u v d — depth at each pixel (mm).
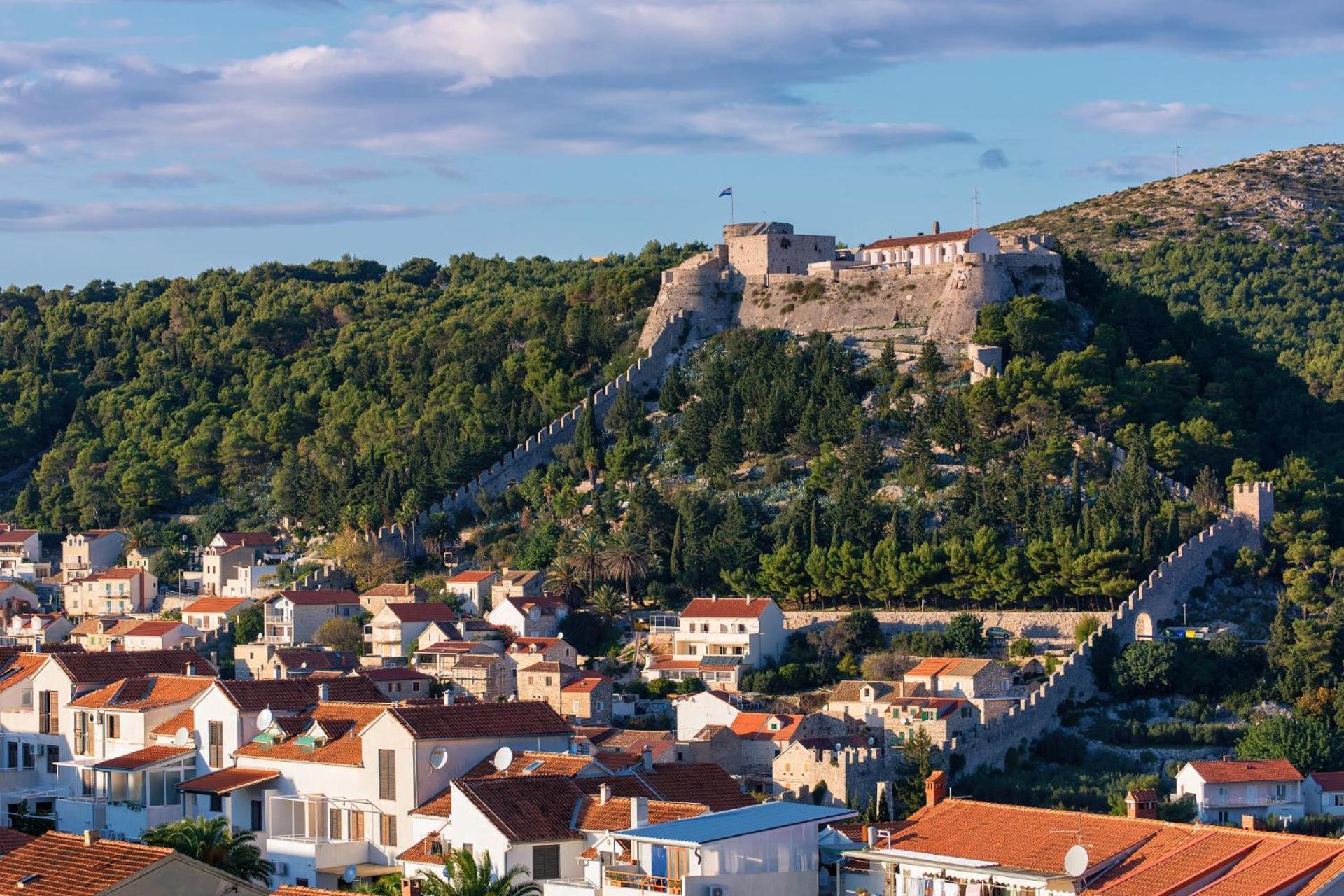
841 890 112125
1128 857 105875
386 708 126812
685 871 100750
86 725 147000
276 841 121688
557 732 128625
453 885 99750
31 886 92125
